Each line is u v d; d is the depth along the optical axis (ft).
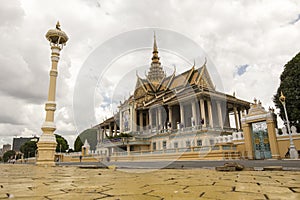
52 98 39.29
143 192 7.12
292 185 8.41
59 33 40.98
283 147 46.14
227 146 49.88
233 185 8.57
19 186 9.00
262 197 6.02
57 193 7.08
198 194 6.64
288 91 56.54
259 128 48.37
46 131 37.76
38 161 36.29
